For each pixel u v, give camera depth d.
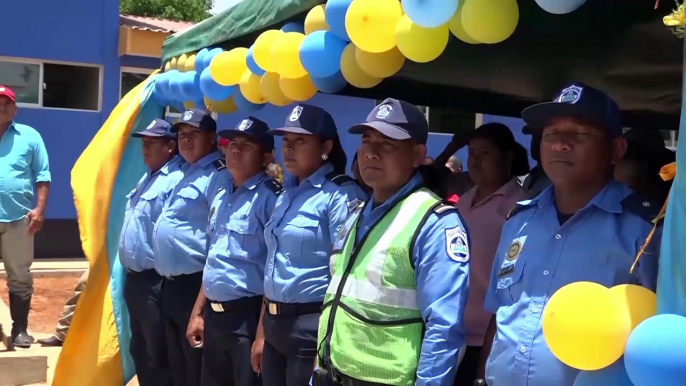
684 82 1.61
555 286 1.92
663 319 1.53
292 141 3.27
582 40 3.02
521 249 2.04
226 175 4.04
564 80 3.72
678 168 1.58
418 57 2.53
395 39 2.58
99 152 5.02
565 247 1.95
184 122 4.32
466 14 2.28
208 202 4.16
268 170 4.11
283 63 3.19
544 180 3.47
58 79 11.65
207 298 3.75
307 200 3.18
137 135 4.75
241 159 3.75
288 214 3.21
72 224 11.72
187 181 4.27
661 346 1.49
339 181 3.18
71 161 11.65
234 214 3.69
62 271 10.61
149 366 4.56
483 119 11.44
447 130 12.13
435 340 2.27
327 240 3.12
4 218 5.50
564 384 1.83
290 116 3.31
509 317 2.00
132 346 4.64
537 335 1.91
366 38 2.58
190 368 4.12
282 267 3.15
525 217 2.12
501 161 3.27
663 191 3.13
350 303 2.46
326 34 2.96
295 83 3.33
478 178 3.30
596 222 1.93
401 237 2.41
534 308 1.94
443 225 2.36
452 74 3.97
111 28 11.80
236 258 3.63
